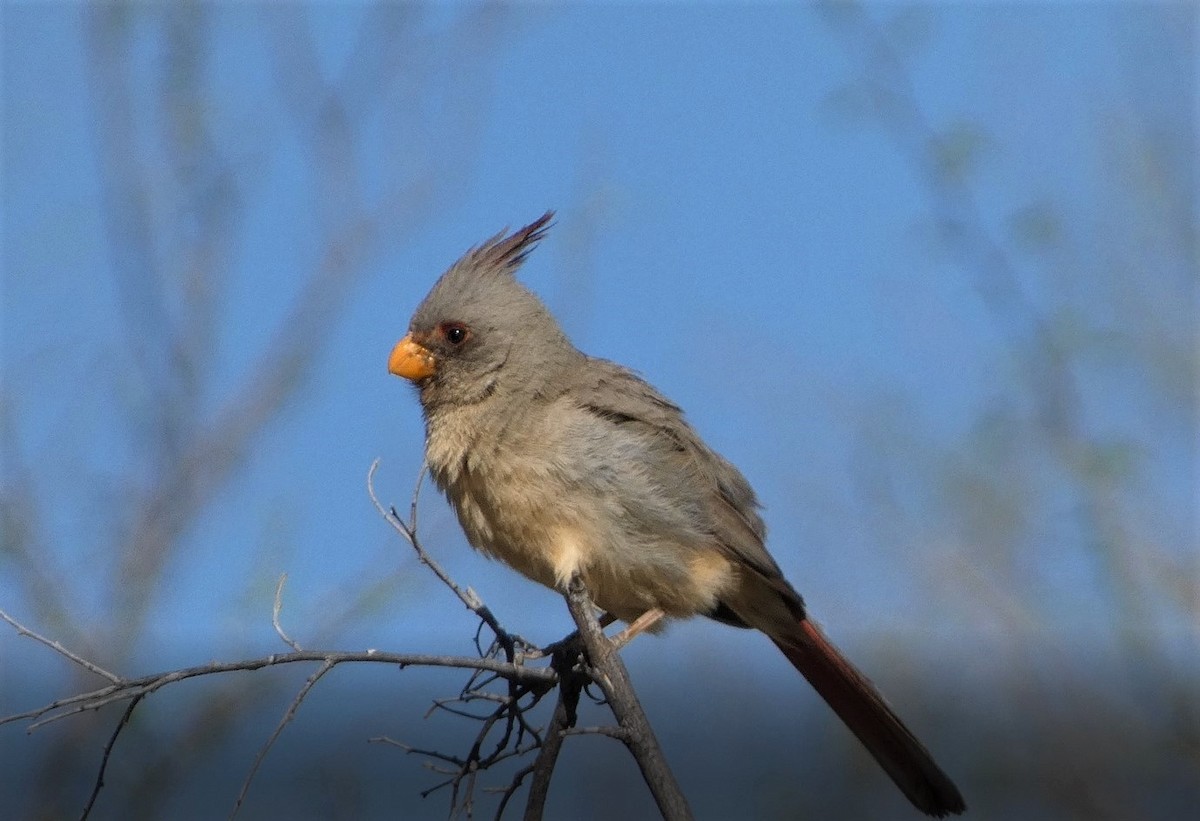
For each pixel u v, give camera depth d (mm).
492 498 8492
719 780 12078
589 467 8297
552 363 8695
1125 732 11938
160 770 11172
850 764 12133
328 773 10898
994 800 11977
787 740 12359
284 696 11188
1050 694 12039
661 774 6531
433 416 8820
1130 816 11648
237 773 11242
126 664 11453
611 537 8328
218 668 5922
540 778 6605
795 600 8727
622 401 8656
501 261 9070
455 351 8672
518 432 8453
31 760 11250
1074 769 11906
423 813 10961
